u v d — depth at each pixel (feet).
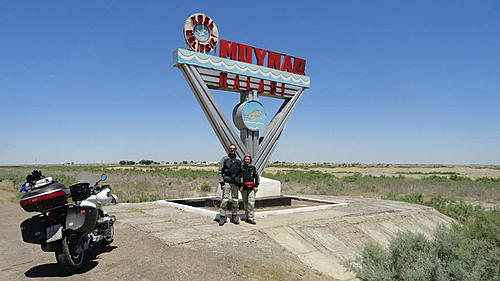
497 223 25.44
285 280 16.84
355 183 99.14
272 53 41.57
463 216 45.83
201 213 32.53
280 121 42.11
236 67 37.70
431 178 132.26
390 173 194.90
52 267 18.13
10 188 75.41
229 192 27.71
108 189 20.98
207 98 35.58
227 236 23.77
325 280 18.52
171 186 87.97
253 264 18.28
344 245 26.68
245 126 38.47
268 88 40.81
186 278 15.83
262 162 40.42
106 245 21.91
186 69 34.35
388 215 36.06
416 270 14.43
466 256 15.55
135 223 28.14
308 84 44.42
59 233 15.93
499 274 14.24
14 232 28.07
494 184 99.40
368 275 15.23
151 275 16.22
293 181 107.04
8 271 17.61
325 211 35.68
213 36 36.83
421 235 17.28
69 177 108.06
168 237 23.15
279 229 26.35
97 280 15.84
